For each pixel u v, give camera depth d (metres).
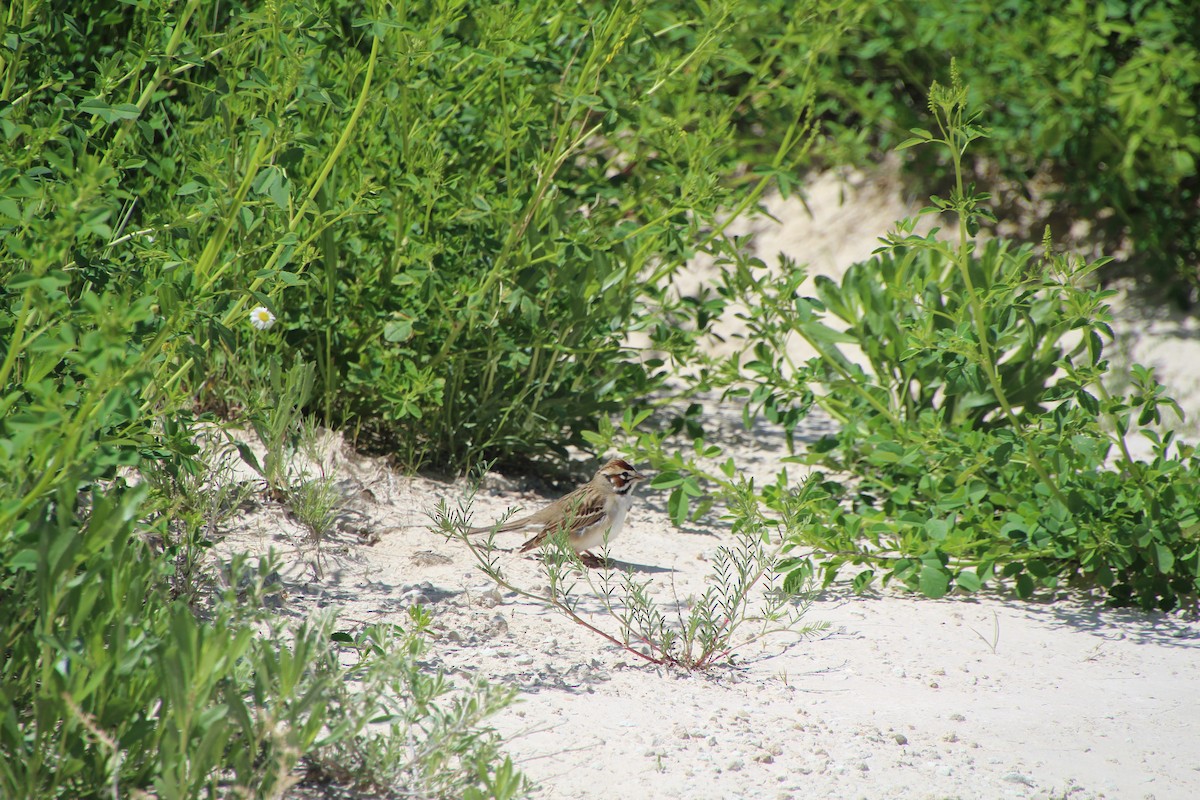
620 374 14.66
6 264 7.81
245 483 11.04
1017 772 7.55
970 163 24.39
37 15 9.09
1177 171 19.91
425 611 8.49
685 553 12.55
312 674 7.23
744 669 9.34
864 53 21.44
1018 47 20.11
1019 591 11.13
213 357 11.91
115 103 9.41
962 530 11.23
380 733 6.76
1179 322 21.61
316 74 11.47
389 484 12.87
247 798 5.71
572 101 12.18
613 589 11.09
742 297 14.44
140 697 5.94
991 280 13.25
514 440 13.84
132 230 9.72
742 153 20.61
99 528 5.73
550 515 11.59
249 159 10.18
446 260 13.38
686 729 7.93
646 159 15.82
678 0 16.53
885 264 13.68
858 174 26.16
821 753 7.69
